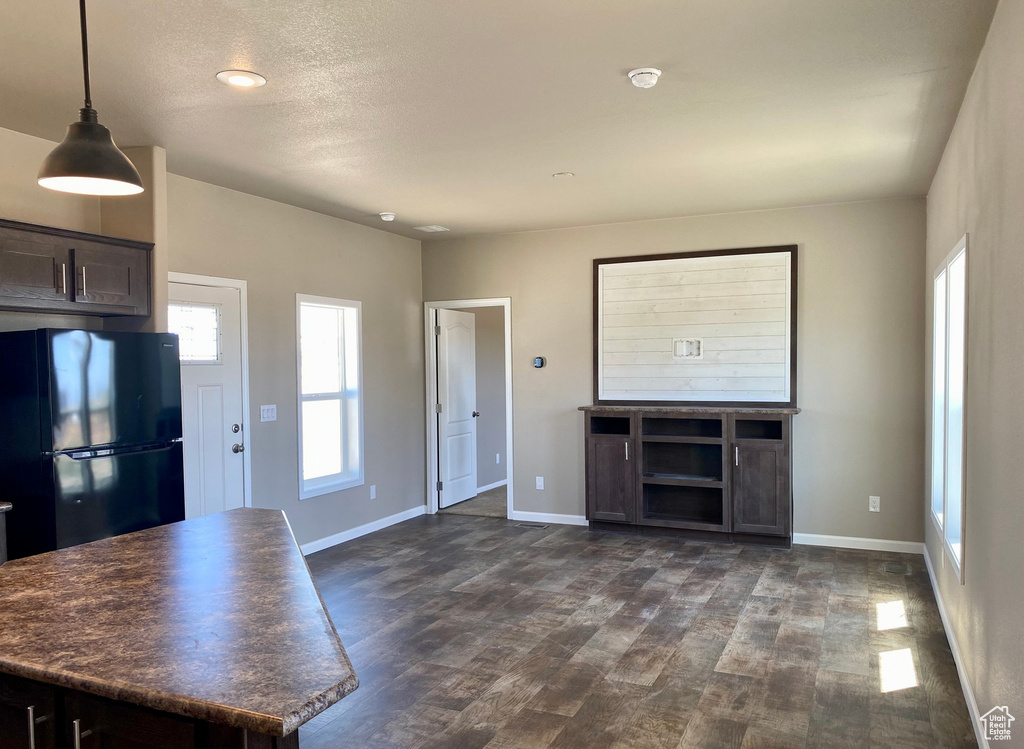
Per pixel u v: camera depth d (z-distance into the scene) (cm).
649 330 622
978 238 279
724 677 330
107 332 351
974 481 286
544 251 662
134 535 250
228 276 489
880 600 434
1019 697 203
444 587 469
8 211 364
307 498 559
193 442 463
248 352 504
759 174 466
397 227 639
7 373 336
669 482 585
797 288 573
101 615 169
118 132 369
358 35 261
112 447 351
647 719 292
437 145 394
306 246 559
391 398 663
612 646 367
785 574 489
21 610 174
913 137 386
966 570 306
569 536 607
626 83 310
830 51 279
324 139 381
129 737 140
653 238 620
